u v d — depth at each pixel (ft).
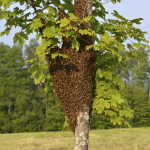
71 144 51.13
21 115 152.66
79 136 24.17
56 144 51.16
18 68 168.25
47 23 25.85
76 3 25.80
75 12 25.70
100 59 26.91
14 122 144.97
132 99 166.40
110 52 24.99
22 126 146.82
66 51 24.76
